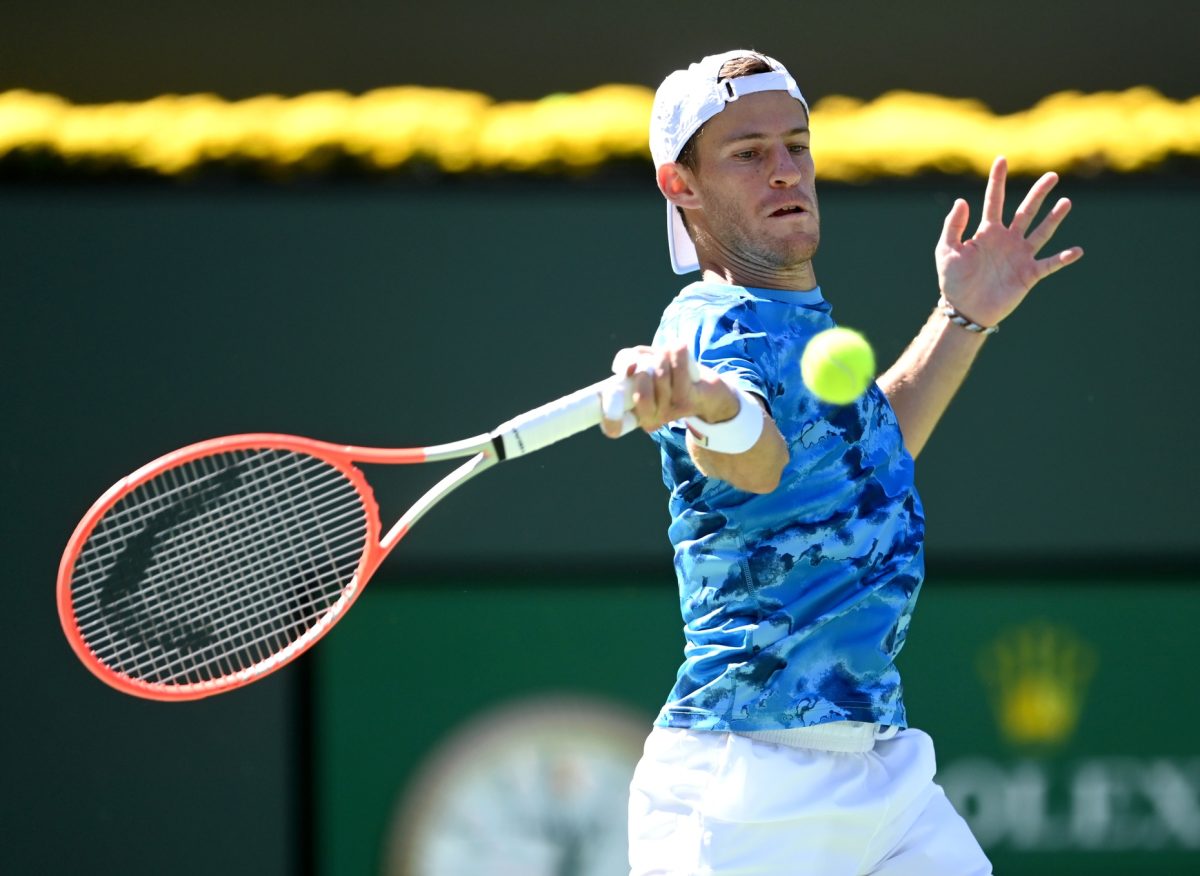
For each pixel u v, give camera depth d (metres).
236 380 19.64
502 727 19.20
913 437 12.45
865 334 19.95
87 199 19.69
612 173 20.11
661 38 26.59
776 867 10.52
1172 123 21.66
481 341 19.73
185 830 19.17
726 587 10.41
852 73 26.73
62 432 19.55
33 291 19.61
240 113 21.30
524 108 22.19
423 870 19.05
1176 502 20.02
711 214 11.04
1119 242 20.23
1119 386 20.09
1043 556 19.89
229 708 19.19
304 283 19.72
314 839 19.11
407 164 20.05
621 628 19.36
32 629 19.38
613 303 19.77
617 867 19.09
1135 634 19.73
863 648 10.39
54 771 19.25
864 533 10.38
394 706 19.17
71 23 26.23
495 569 19.41
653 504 19.52
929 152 20.56
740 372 9.73
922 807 11.19
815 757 10.41
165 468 10.85
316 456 11.04
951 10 26.67
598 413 10.25
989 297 12.52
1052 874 19.34
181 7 26.33
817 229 11.04
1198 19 26.69
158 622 15.30
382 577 19.34
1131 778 19.52
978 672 19.67
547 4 26.52
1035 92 26.78
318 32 26.47
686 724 10.56
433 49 26.56
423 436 19.67
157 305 19.66
